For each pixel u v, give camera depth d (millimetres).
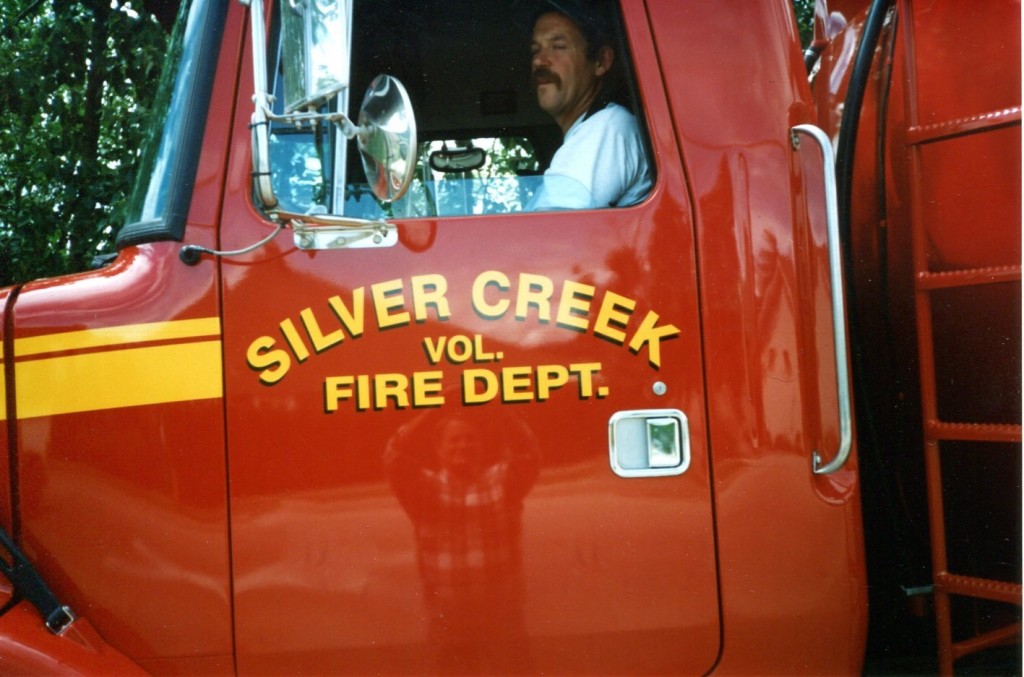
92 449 2068
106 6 4426
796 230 2209
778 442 2160
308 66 1906
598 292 2135
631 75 2285
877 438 2625
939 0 2350
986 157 2277
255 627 2076
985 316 2330
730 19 2271
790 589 2160
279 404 2080
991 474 2414
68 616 2025
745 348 2158
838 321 2139
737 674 2158
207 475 2068
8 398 2090
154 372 2070
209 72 2193
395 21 2346
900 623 2701
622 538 2117
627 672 2133
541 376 2113
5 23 4797
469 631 2100
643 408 2129
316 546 2080
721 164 2203
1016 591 2221
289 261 2100
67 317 2090
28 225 4543
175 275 2094
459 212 2305
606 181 2264
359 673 2102
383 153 1923
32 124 4738
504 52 2355
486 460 2100
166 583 2064
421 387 2098
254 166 1988
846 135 2562
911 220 2375
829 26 2939
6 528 2080
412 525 2092
